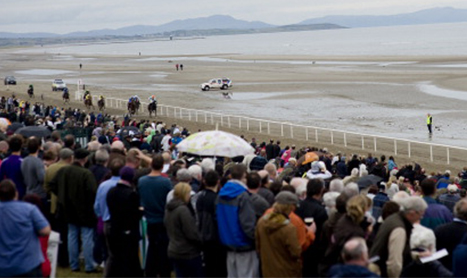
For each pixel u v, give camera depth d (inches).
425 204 444.5
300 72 6112.2
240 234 520.1
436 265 429.1
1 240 439.8
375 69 6215.6
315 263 524.1
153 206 569.6
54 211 638.5
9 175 652.1
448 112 3024.1
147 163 707.4
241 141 773.3
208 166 713.6
